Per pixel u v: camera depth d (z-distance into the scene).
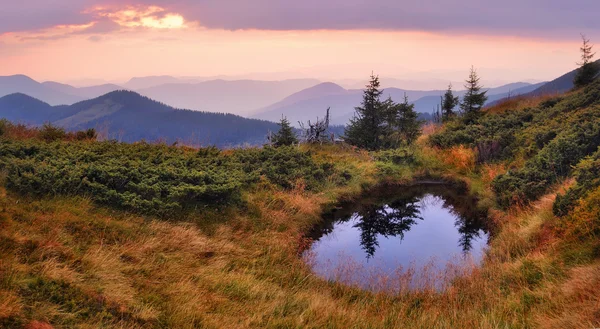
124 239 7.37
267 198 12.04
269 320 5.64
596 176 9.01
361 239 11.77
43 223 6.84
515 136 18.38
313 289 7.73
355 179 16.17
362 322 6.20
